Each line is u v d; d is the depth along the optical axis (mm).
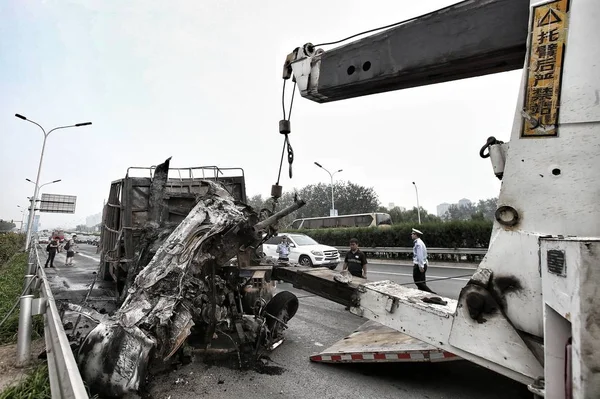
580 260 1274
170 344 3408
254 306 5086
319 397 3592
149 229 5152
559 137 1964
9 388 3314
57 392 2617
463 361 4305
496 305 2125
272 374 4156
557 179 1949
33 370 3771
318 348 5109
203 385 3859
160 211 5348
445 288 10000
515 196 2090
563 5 1998
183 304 3613
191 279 3803
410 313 2723
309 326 6316
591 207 1841
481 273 2203
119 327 3221
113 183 8508
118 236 7359
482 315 2186
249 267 4871
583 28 1933
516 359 2023
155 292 3531
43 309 4305
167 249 3797
